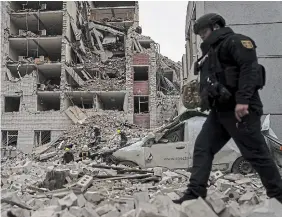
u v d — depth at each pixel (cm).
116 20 4212
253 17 910
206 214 223
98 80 3231
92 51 3703
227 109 252
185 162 782
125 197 381
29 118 2895
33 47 3347
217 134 270
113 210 292
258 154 249
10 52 3222
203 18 268
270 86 870
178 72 3662
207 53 263
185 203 235
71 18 3403
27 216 301
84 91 3014
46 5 3472
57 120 2884
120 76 3356
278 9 903
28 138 2859
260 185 511
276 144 715
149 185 532
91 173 625
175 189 409
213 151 271
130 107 2998
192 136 791
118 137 2062
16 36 3159
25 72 3216
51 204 347
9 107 3122
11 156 2338
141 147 824
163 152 800
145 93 3122
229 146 744
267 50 890
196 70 283
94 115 2845
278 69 876
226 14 923
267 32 899
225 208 253
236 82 243
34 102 2948
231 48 240
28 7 3512
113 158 881
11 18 3284
